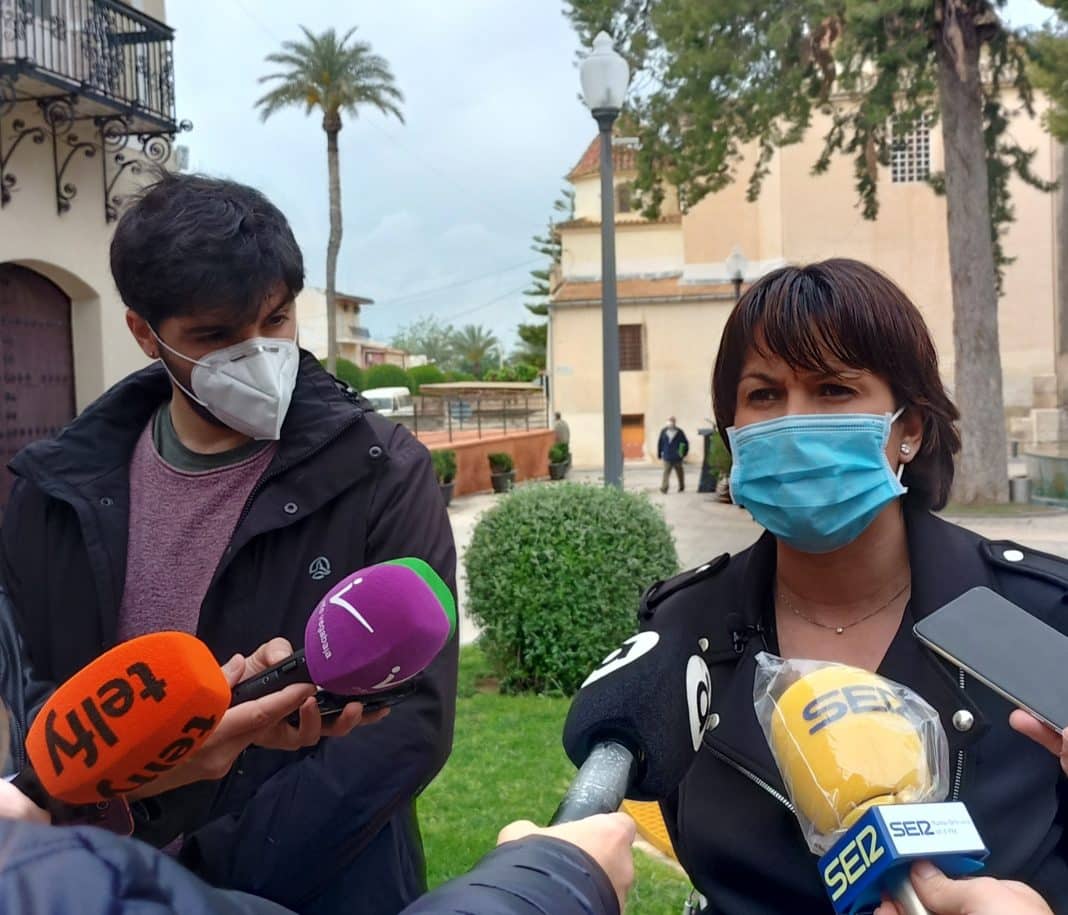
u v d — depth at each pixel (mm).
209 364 1829
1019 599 1454
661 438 21750
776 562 1618
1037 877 1352
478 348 92438
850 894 1084
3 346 10602
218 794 1798
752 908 1445
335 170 32562
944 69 16469
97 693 1145
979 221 16594
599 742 1306
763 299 1548
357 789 1644
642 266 31234
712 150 17312
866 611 1556
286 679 1411
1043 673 1216
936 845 1039
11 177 10258
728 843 1462
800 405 1536
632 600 6512
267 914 767
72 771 1138
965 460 16781
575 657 6477
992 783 1373
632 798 1351
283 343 1884
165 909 666
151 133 11945
